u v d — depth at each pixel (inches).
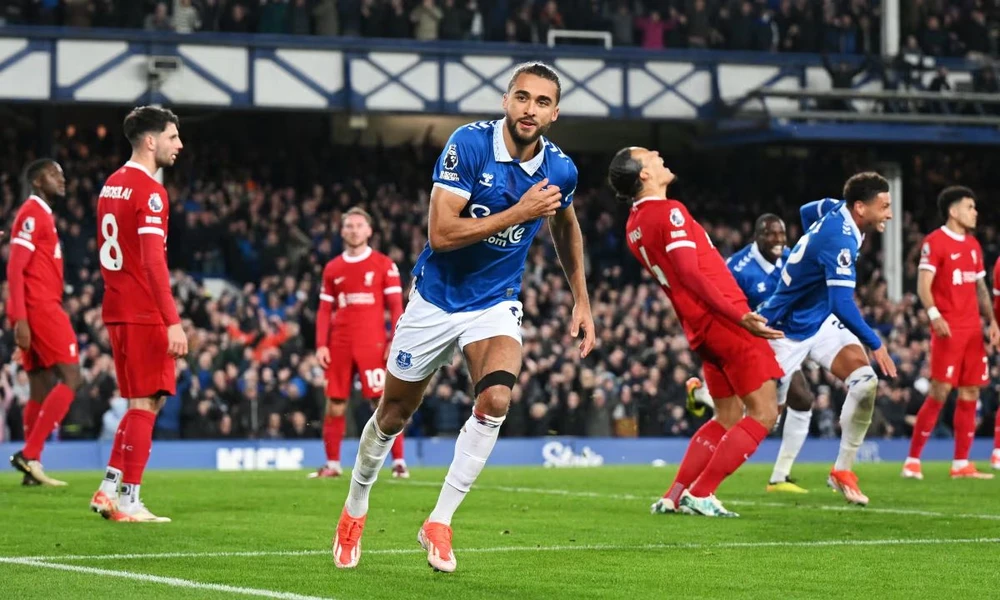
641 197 440.5
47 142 1197.1
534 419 988.6
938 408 651.5
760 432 443.2
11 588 273.7
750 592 282.5
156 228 404.2
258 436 933.8
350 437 957.2
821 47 1277.1
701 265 441.1
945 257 649.0
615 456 961.5
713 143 1316.4
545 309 1135.6
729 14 1264.8
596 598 272.5
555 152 308.2
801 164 1387.8
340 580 290.4
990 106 1268.5
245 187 1256.2
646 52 1219.2
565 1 1263.5
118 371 422.0
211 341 958.4
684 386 1014.4
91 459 850.1
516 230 297.9
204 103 1136.8
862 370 505.0
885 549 357.4
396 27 1198.3
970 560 335.0
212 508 464.8
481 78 1191.6
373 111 1170.6
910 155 1331.2
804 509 478.3
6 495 509.4
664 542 372.5
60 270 564.1
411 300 303.3
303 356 998.4
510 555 339.9
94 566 310.3
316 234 1179.9
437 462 929.5
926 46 1310.3
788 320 523.5
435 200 293.7
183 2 1155.9
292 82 1155.9
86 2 1132.5
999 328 666.8
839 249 481.1
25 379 895.1
